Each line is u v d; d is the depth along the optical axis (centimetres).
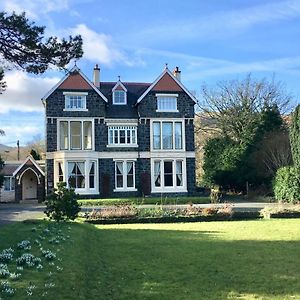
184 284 900
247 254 1211
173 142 3756
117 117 3688
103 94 3797
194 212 2234
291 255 1195
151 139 3719
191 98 3809
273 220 2152
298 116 2955
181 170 3759
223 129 4681
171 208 2506
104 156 3650
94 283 887
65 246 1183
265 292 838
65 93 3606
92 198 3566
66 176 3525
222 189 4272
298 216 2273
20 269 832
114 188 3650
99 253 1242
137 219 2159
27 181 4047
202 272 1005
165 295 818
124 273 998
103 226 2002
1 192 4034
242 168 3928
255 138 3978
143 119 3725
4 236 1320
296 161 3019
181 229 1816
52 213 1862
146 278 951
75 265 955
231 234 1619
